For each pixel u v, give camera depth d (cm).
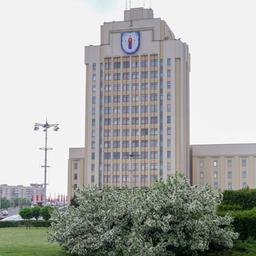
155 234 1941
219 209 2372
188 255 1994
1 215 11056
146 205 1958
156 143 12162
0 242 3119
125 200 2148
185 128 12325
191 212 1917
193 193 1989
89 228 2164
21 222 5972
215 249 2073
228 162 12444
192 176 12606
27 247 2686
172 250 1983
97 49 12912
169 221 1900
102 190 2288
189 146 12706
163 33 12662
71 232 2180
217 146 12556
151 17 12888
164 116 12225
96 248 2092
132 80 12600
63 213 2295
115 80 12712
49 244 2898
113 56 12788
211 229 1944
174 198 1909
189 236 1920
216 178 12462
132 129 12394
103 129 12581
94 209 2214
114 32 12850
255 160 12269
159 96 12350
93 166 12481
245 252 2009
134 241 1856
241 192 2477
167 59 12400
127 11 13000
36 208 6412
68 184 12962
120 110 12550
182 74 12319
